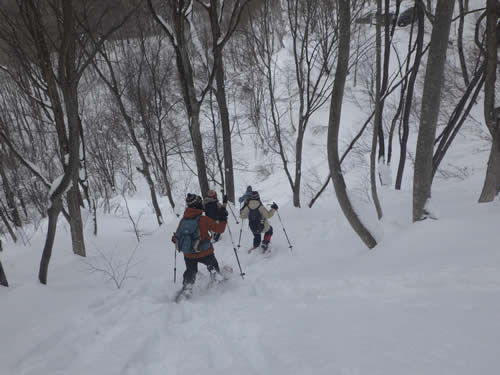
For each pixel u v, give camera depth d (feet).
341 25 14.58
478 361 5.84
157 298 14.97
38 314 12.38
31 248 28.48
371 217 17.58
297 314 9.97
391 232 17.13
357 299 10.43
